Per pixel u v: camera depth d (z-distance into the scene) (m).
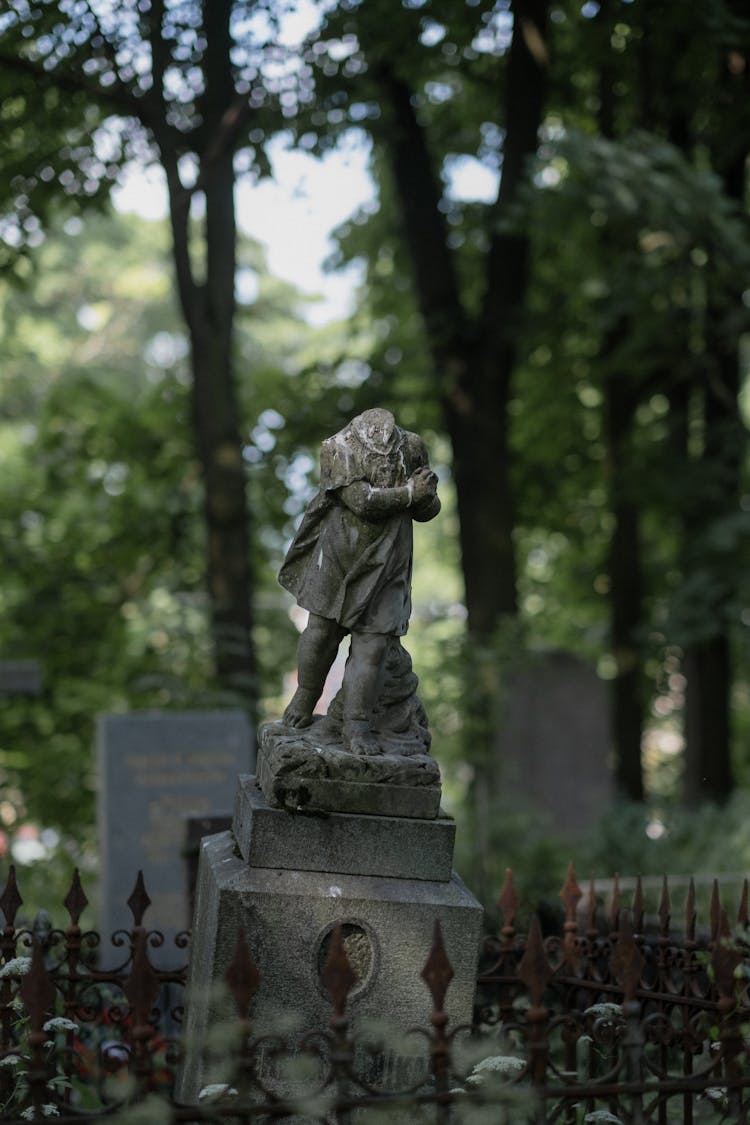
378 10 13.57
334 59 13.97
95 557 18.84
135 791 12.79
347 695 5.82
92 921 14.38
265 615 18.08
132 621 18.41
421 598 29.81
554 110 18.55
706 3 14.27
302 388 17.84
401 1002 5.62
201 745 12.99
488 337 16.84
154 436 19.20
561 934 8.74
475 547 16.77
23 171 13.50
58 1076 6.29
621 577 18.27
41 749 17.77
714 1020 6.08
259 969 5.56
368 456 5.75
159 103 13.31
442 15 14.29
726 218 14.74
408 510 5.81
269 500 17.89
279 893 5.58
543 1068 4.59
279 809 5.66
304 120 13.82
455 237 19.08
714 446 17.45
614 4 15.14
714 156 16.97
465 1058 5.07
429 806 5.75
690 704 17.56
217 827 9.63
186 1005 6.37
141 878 6.71
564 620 22.56
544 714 16.69
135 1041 4.53
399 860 5.70
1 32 12.73
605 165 13.99
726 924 4.93
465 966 5.66
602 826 15.05
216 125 13.77
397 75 15.13
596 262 17.72
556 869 14.41
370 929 5.61
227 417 14.60
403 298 20.12
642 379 18.06
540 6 16.16
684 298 16.88
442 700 15.56
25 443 24.73
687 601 16.53
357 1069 5.59
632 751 18.06
